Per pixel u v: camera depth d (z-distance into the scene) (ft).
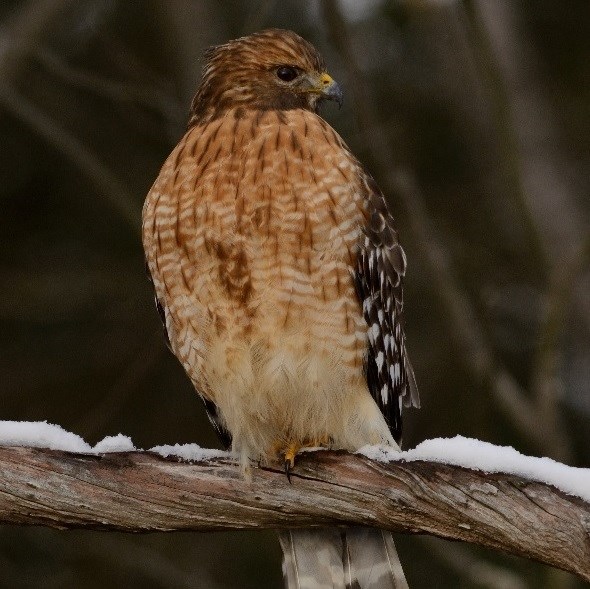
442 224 47.60
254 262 27.32
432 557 43.14
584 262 37.55
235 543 43.91
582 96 51.65
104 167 42.68
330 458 24.45
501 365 43.91
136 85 42.60
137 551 42.01
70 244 47.44
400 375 30.50
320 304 27.58
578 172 53.01
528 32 52.16
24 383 45.57
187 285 27.96
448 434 44.39
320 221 27.27
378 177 44.73
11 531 43.52
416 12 43.98
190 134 28.68
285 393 28.07
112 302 46.06
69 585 43.11
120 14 47.78
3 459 24.20
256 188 27.22
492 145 48.19
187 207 27.58
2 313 45.27
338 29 39.73
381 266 29.22
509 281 47.19
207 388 29.12
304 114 28.63
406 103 49.60
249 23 39.86
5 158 47.57
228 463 24.70
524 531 23.29
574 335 48.65
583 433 46.78
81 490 24.32
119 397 41.27
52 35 47.06
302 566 28.17
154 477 24.45
